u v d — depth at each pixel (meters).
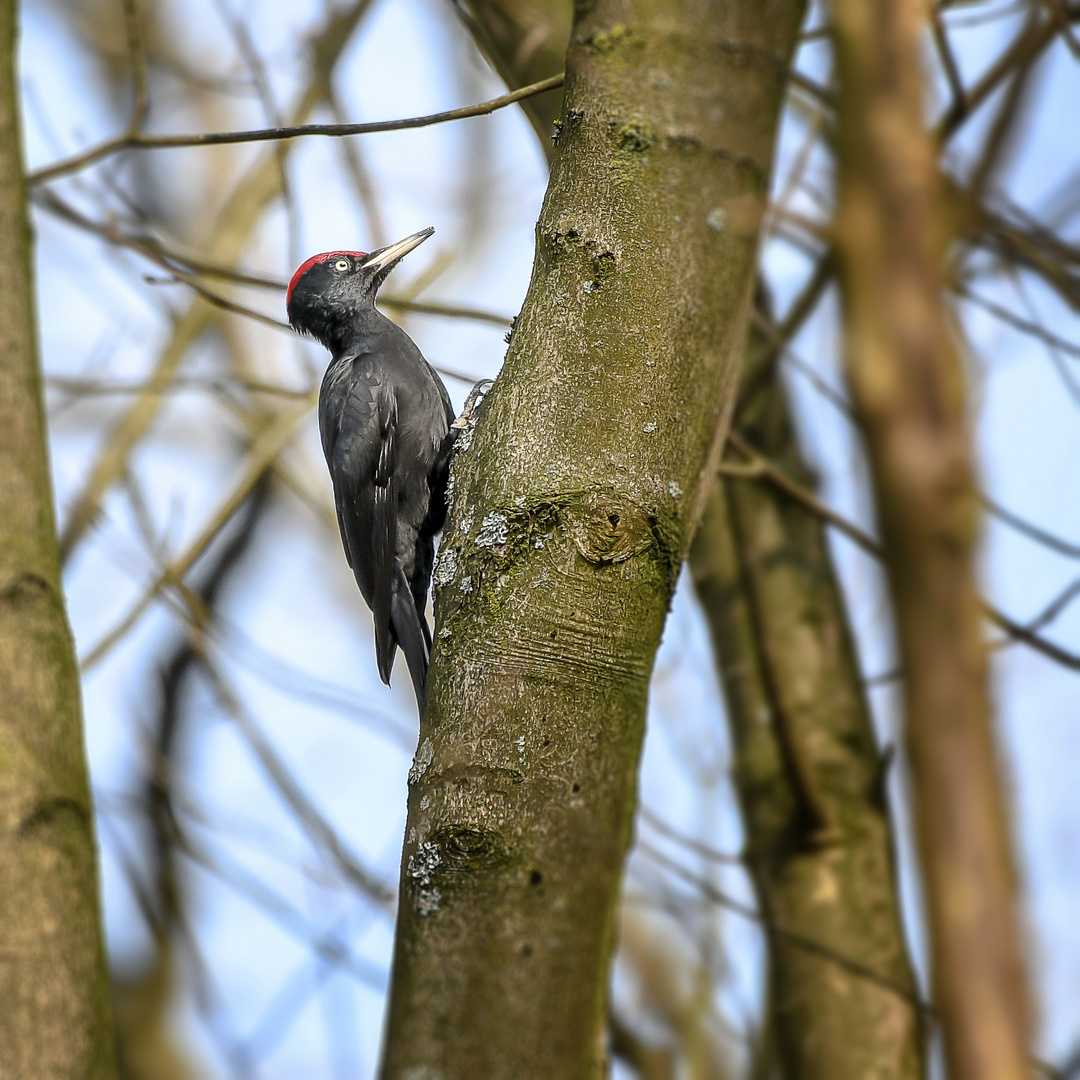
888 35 2.47
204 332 11.97
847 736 11.56
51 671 6.00
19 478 6.18
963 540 2.18
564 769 5.83
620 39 6.76
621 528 6.19
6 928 5.61
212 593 11.73
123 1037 12.12
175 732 11.60
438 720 6.12
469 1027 5.41
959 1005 2.08
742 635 12.16
